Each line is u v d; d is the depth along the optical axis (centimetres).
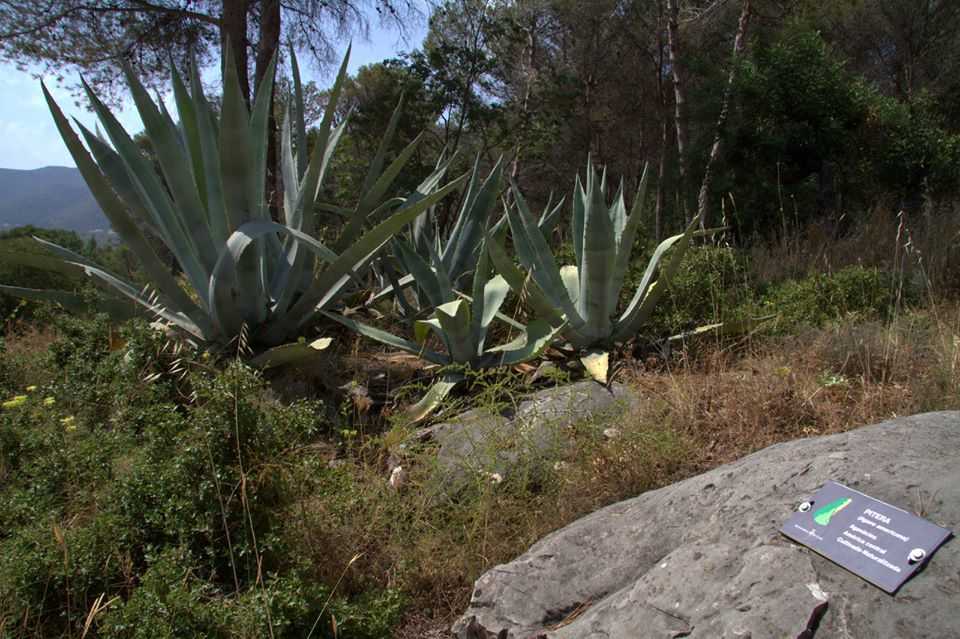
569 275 591
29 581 259
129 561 273
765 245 887
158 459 301
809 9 1557
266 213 554
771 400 398
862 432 269
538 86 1548
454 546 314
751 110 1157
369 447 396
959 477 216
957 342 430
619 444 355
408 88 1303
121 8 1023
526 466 342
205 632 237
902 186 1157
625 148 2008
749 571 211
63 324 495
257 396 340
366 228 652
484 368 483
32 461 336
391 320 620
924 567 193
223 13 993
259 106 512
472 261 636
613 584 251
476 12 1373
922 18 1739
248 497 284
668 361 504
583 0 1650
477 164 666
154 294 532
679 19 1400
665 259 632
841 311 573
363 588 300
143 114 458
